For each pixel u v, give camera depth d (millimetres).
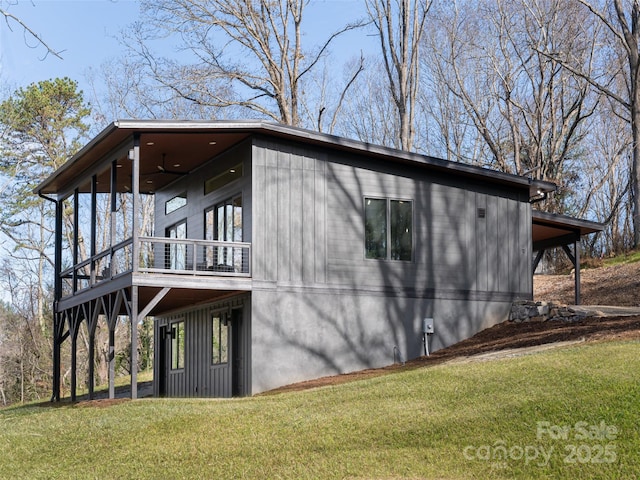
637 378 12570
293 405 14969
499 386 13539
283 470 11070
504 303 23312
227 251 21938
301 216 20797
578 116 40969
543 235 27359
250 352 20109
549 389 12820
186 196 25094
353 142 21031
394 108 49500
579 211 47938
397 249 21953
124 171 24312
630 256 33844
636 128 35906
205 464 11875
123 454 12969
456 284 22609
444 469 10422
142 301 22250
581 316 21312
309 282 20734
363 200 21625
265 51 34812
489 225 23312
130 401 18344
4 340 48469
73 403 21500
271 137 20594
